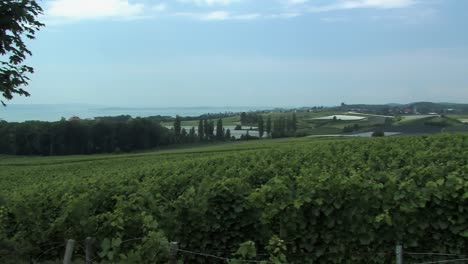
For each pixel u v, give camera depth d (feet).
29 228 26.30
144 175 61.26
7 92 22.47
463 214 23.53
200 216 25.52
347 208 23.71
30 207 26.99
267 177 39.96
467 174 28.89
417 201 23.27
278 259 20.21
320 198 23.61
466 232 23.25
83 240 24.41
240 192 25.80
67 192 33.71
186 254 25.67
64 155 249.14
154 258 19.04
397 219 23.35
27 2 21.90
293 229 24.16
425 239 24.03
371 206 23.50
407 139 82.99
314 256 24.38
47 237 25.40
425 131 256.52
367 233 23.45
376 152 56.03
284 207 23.80
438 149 55.26
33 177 119.44
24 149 245.24
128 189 33.73
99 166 138.31
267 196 25.05
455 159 42.98
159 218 25.53
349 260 24.04
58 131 250.78
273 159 58.44
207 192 25.81
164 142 285.84
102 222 25.14
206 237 25.64
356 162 46.96
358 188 23.65
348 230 23.82
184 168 60.95
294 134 310.86
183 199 25.79
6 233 27.04
